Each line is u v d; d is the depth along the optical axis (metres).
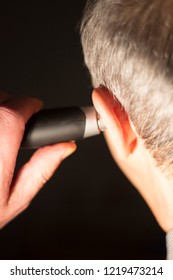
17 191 0.53
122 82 0.37
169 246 0.45
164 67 0.34
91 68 0.42
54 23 0.87
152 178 0.42
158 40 0.34
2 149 0.48
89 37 0.40
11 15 0.87
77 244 1.02
